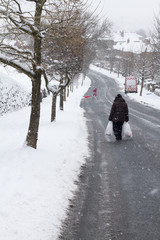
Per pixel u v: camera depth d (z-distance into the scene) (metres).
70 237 4.00
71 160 7.91
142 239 3.96
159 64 29.50
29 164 6.74
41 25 7.09
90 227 4.30
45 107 24.28
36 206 4.73
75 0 7.10
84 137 11.74
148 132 13.04
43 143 9.47
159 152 9.14
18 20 7.03
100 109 25.16
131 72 69.44
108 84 70.44
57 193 5.45
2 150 8.70
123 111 11.27
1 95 24.03
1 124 15.66
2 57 7.27
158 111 23.00
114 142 10.96
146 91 47.44
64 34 7.46
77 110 23.16
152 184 6.19
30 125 8.27
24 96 28.22
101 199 5.39
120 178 6.66
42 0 7.24
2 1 6.33
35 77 7.85
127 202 5.24
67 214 4.71
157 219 4.56
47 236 3.89
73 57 13.52
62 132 11.89
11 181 5.57
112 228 4.27
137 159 8.36
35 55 7.66
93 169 7.44
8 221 4.05
